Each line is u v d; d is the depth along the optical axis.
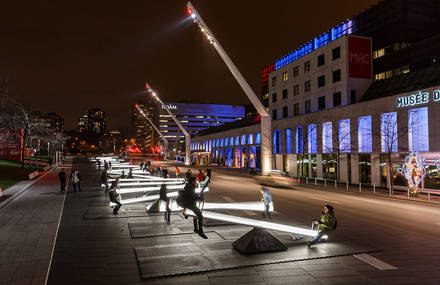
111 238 10.59
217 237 10.62
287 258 8.43
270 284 6.79
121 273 7.44
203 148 96.75
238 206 13.45
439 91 25.17
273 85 55.69
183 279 7.05
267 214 13.97
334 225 9.62
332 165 37.53
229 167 68.56
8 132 48.84
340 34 58.00
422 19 45.06
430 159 25.34
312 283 6.88
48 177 37.91
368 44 40.97
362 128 33.50
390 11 46.16
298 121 44.50
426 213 16.48
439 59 36.56
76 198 20.50
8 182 29.36
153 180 27.27
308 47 66.81
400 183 28.22
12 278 7.14
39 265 8.01
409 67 40.53
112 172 38.53
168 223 12.83
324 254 8.84
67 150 191.62
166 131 178.00
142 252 8.91
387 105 30.14
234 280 6.99
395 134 29.00
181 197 8.77
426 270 7.76
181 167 66.19
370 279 7.12
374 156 31.45
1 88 36.97
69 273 7.45
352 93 39.78
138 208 16.69
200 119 181.38
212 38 35.09
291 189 27.83
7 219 13.77
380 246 9.86
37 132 70.81
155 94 70.94
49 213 15.21
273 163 49.78
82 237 10.73
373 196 24.17
